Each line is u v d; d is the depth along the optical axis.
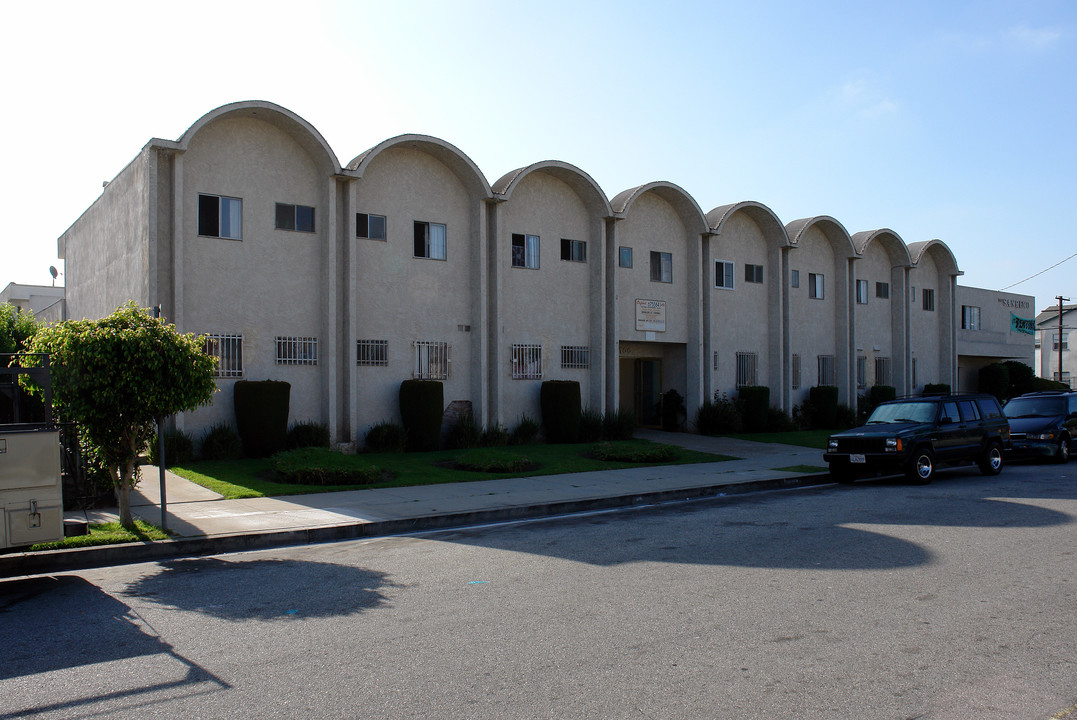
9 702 5.07
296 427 19.78
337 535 11.27
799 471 18.55
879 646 6.07
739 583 8.05
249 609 7.30
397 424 21.78
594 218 25.83
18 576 8.86
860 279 34.81
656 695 5.11
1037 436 20.80
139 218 19.16
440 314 22.80
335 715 4.83
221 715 4.84
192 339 10.79
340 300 21.05
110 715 4.85
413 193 22.45
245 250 19.73
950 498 14.32
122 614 7.17
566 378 25.27
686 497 15.50
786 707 4.92
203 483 15.18
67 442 12.16
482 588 7.98
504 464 17.80
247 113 19.62
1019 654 5.89
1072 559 9.07
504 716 4.80
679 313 28.16
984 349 41.56
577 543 10.45
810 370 32.44
